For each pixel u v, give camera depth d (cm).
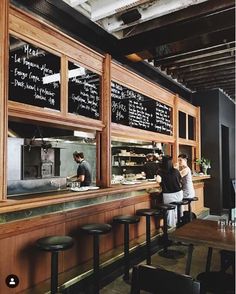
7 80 260
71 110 363
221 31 416
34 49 313
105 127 403
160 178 463
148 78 599
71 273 303
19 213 254
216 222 291
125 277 328
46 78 325
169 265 374
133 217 340
